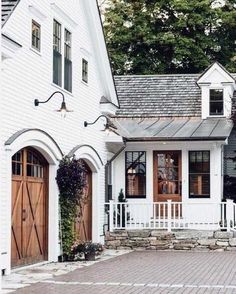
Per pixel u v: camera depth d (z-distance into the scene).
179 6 39.69
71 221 18.19
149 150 25.14
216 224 23.09
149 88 29.25
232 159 26.88
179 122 26.92
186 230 22.75
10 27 14.55
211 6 42.16
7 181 14.33
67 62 19.09
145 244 22.39
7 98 14.52
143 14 40.31
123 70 40.09
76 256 18.62
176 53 39.28
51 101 17.39
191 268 15.98
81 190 18.56
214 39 41.16
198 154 24.88
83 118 20.50
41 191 17.39
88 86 21.11
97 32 21.30
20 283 13.05
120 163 25.33
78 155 19.61
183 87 29.00
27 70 15.69
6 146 14.32
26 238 16.22
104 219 22.91
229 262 17.53
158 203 23.06
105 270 15.55
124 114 27.62
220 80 26.98
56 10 17.83
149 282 13.25
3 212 14.16
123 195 24.89
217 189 24.50
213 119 26.98
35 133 15.94
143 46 40.19
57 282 13.22
